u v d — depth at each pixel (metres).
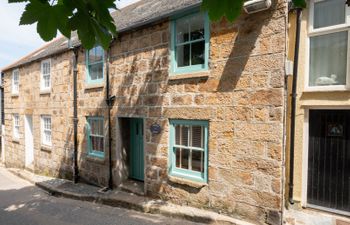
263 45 4.62
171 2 6.96
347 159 5.04
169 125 6.05
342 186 5.08
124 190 7.11
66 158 9.32
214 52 5.23
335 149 5.16
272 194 4.56
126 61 6.98
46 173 10.46
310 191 5.40
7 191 8.70
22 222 5.88
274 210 4.54
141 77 6.60
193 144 5.71
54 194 8.14
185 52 5.91
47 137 10.60
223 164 5.13
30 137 12.23
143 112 6.57
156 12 6.55
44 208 6.77
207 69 5.35
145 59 6.50
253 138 4.76
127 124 7.57
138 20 6.62
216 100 5.21
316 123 5.36
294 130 5.36
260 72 4.66
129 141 7.62
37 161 11.05
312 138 5.39
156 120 6.29
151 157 6.43
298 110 5.39
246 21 4.80
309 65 5.40
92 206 6.70
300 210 5.29
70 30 1.49
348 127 5.03
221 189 5.17
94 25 1.53
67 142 9.23
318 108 5.24
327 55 5.26
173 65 5.96
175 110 5.89
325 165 5.25
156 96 6.27
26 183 9.78
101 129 7.93
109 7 1.51
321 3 5.25
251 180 4.79
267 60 4.58
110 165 7.43
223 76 5.11
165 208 5.72
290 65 4.45
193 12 5.52
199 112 5.46
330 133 5.21
